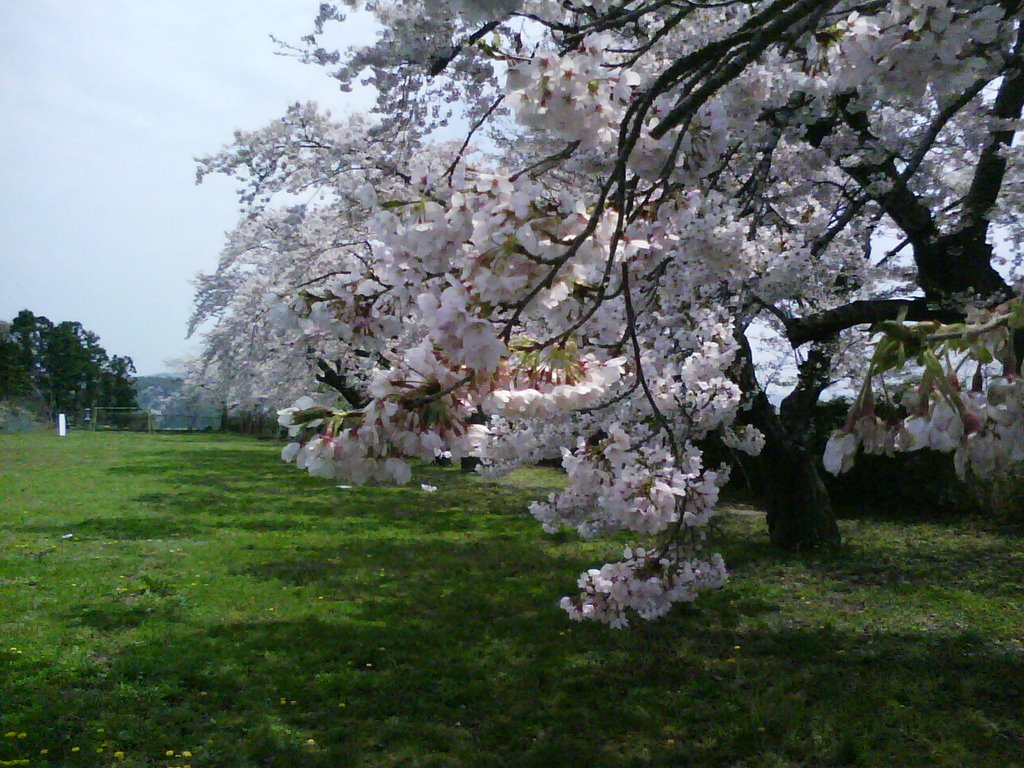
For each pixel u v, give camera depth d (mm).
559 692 4527
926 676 4770
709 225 3762
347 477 1748
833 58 2600
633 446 4562
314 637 5426
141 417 44938
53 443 28141
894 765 3631
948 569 7812
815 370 8742
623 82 2057
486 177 1802
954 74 2414
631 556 3590
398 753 3779
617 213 1914
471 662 4992
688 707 4301
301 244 10758
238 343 16578
